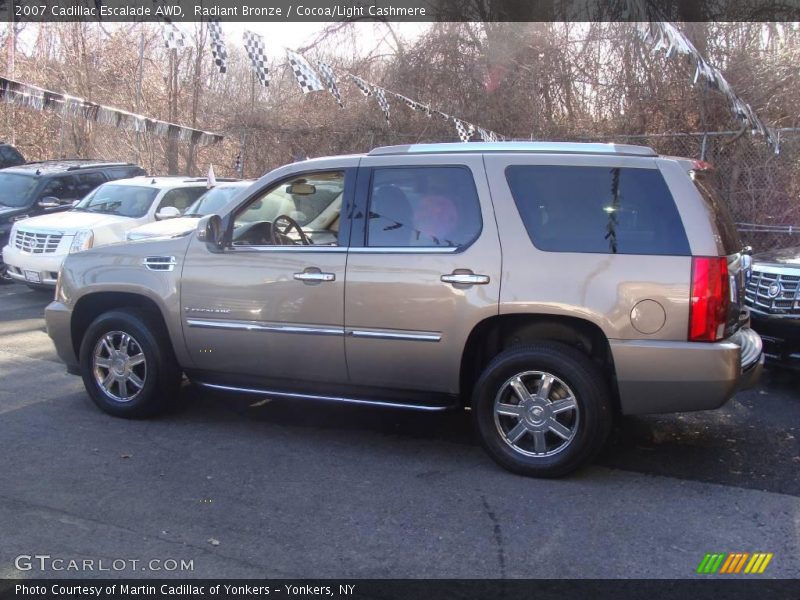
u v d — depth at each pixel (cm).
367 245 499
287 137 1608
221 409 602
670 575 356
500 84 1448
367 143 1541
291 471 478
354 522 409
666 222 449
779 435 548
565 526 404
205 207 1103
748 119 891
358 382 511
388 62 1575
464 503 432
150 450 511
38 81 1997
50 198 1219
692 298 436
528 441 477
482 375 474
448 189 489
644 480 466
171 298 545
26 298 1085
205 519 411
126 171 1400
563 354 456
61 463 486
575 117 1398
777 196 1161
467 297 469
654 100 1286
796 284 631
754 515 418
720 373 436
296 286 509
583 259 454
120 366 572
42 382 668
